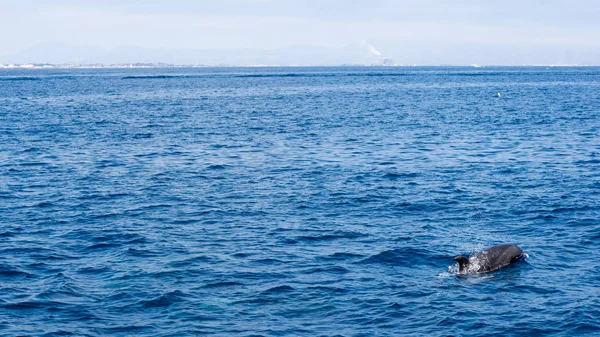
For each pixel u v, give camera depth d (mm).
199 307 19531
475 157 45469
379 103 100750
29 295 20406
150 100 112500
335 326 18266
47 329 18094
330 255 24219
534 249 24844
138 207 31734
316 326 18266
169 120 74438
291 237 26531
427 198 33156
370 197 33469
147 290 20797
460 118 74000
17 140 55812
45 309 19406
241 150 49938
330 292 20641
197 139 56750
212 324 18391
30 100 111375
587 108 85875
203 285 21234
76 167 42469
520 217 29500
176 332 17906
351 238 26359
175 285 21203
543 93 125688
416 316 18875
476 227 28016
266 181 37719
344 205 31906
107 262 23547
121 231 27484
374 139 55719
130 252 24641
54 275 22203
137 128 65625
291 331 17938
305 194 34312
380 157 45906
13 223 28797
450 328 18094
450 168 41312
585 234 26688
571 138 54906
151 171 41031
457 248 25047
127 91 144250
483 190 34875
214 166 42750
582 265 22984
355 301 19953
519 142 52812
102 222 29000
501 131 60688
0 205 32094
